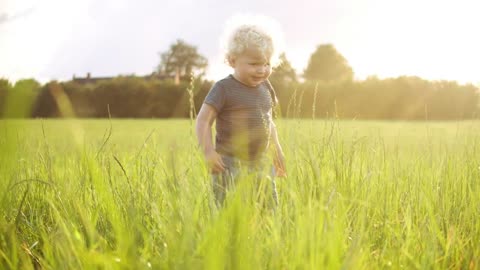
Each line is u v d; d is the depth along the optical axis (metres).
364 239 1.87
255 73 2.96
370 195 2.47
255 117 3.01
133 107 38.16
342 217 1.72
